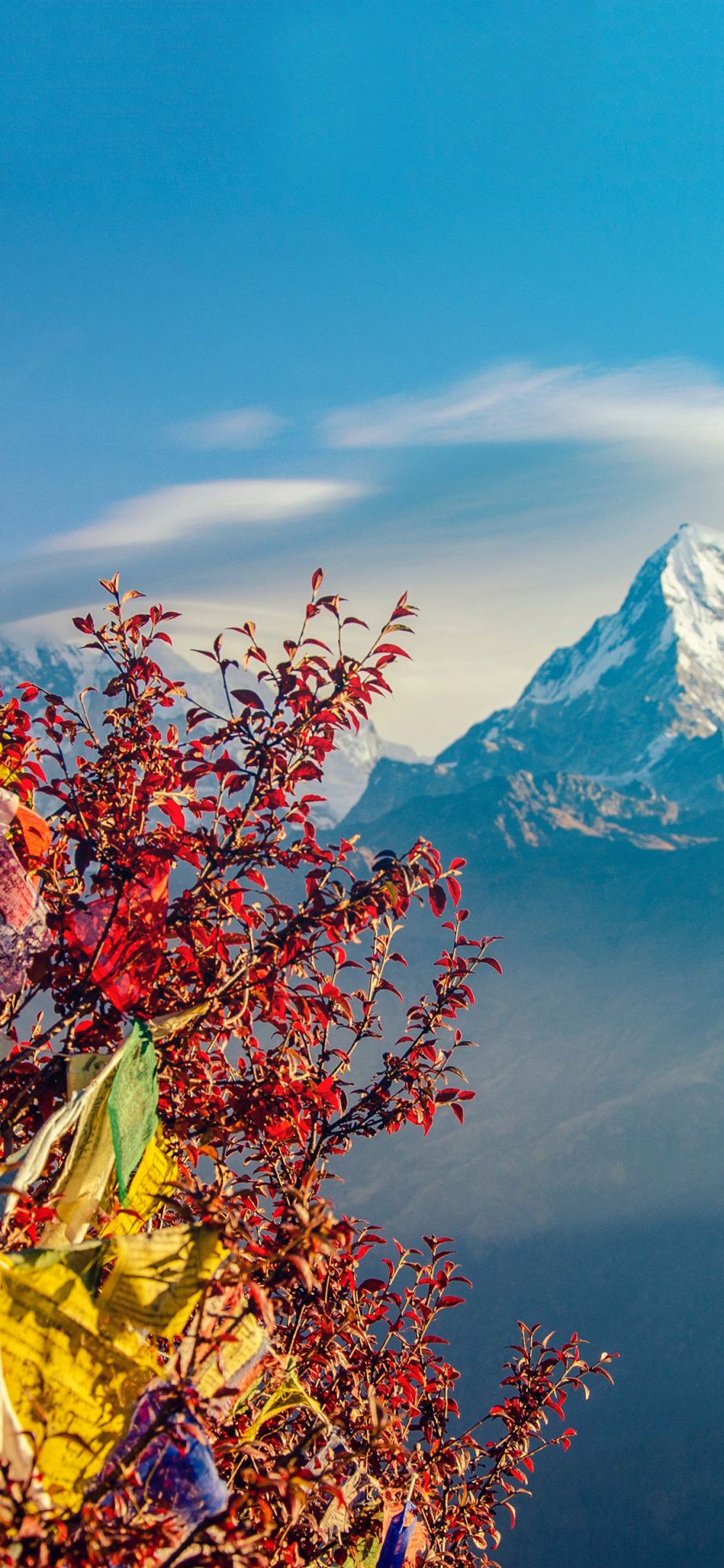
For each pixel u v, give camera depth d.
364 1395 5.96
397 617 5.58
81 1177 3.74
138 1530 2.86
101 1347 3.11
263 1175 5.70
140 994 4.81
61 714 5.89
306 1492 3.62
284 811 5.58
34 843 4.61
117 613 6.06
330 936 5.20
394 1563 4.96
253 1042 5.75
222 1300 3.26
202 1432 3.18
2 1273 3.04
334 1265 5.56
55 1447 3.03
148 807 5.57
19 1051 4.39
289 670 5.60
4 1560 2.64
